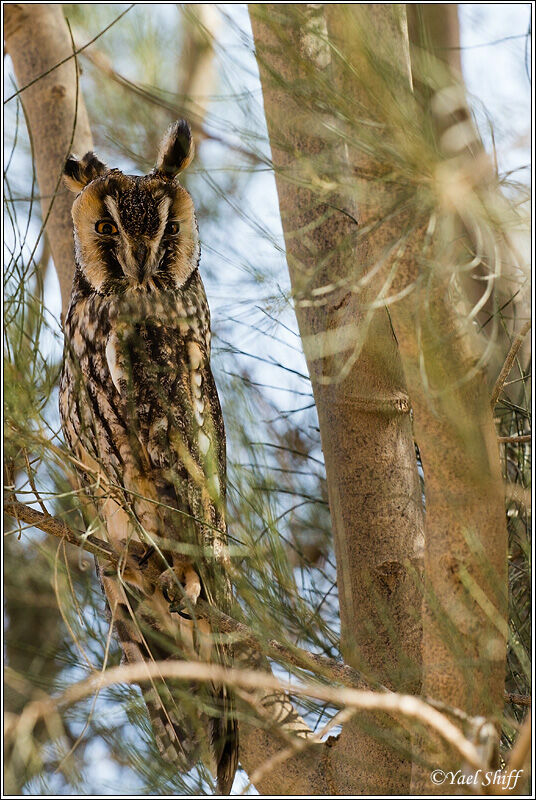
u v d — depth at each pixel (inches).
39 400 171.2
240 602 196.1
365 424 211.8
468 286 219.0
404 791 192.1
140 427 231.3
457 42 186.7
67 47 272.8
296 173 165.8
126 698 178.7
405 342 155.4
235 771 201.9
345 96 143.8
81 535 169.2
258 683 143.0
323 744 208.2
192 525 219.0
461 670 159.5
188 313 249.8
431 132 142.6
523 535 199.6
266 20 149.6
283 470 236.8
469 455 158.6
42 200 265.3
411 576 206.2
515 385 221.8
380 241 155.0
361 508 210.8
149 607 215.9
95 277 247.8
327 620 233.1
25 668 214.1
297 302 181.6
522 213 143.9
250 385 231.9
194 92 273.4
